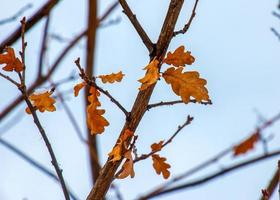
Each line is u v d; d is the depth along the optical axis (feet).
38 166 14.29
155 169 11.31
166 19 11.44
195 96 11.24
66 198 11.30
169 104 11.30
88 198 11.25
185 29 11.43
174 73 11.27
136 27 11.40
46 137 11.32
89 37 15.19
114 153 11.19
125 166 11.14
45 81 15.07
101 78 11.26
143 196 13.99
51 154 11.33
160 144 11.26
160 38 11.40
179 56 11.30
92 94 11.34
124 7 11.40
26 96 11.25
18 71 11.21
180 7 11.46
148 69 11.21
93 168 14.60
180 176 14.16
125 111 11.31
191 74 11.27
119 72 11.28
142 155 11.24
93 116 11.33
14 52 11.19
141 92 11.34
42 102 11.27
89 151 14.62
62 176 11.31
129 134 11.20
